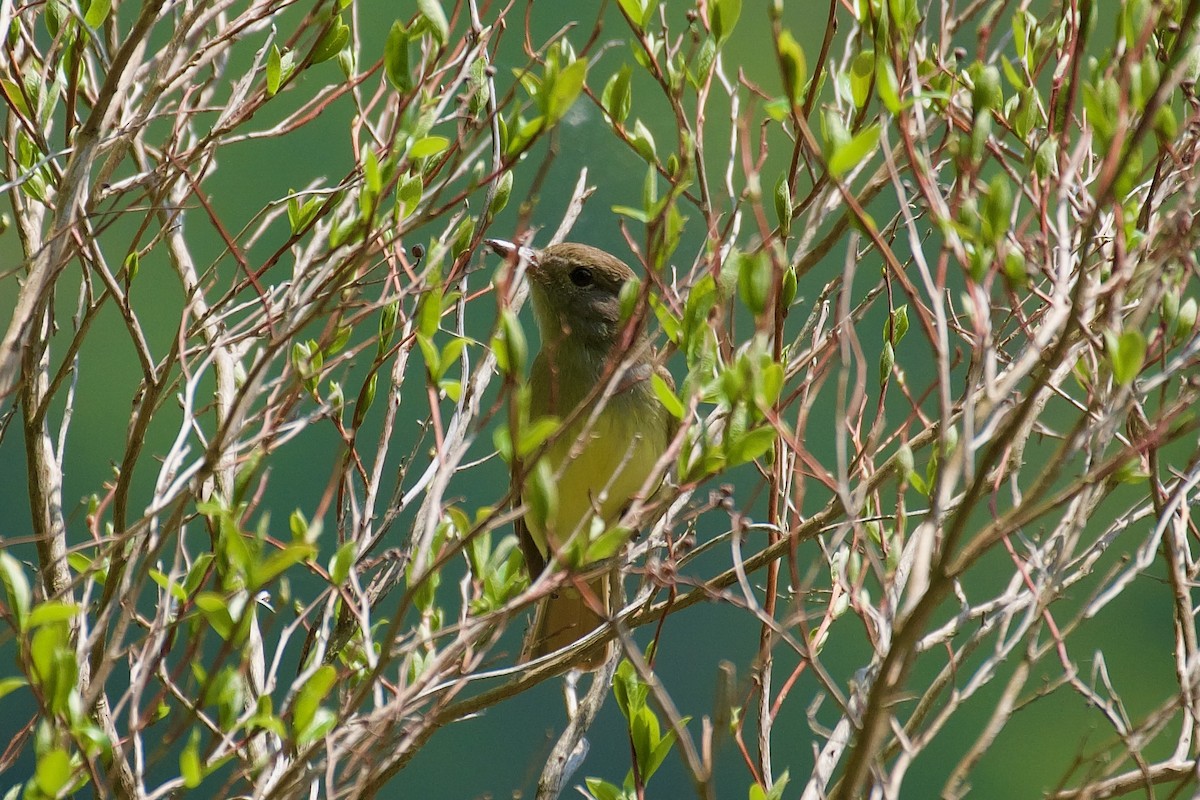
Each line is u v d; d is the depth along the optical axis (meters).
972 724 21.23
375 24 18.12
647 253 5.96
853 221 5.69
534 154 14.66
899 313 8.09
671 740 6.49
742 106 14.20
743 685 11.13
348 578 7.28
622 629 5.77
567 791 18.25
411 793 19.80
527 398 5.62
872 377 16.25
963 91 7.76
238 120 7.67
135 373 19.41
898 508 6.71
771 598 7.18
